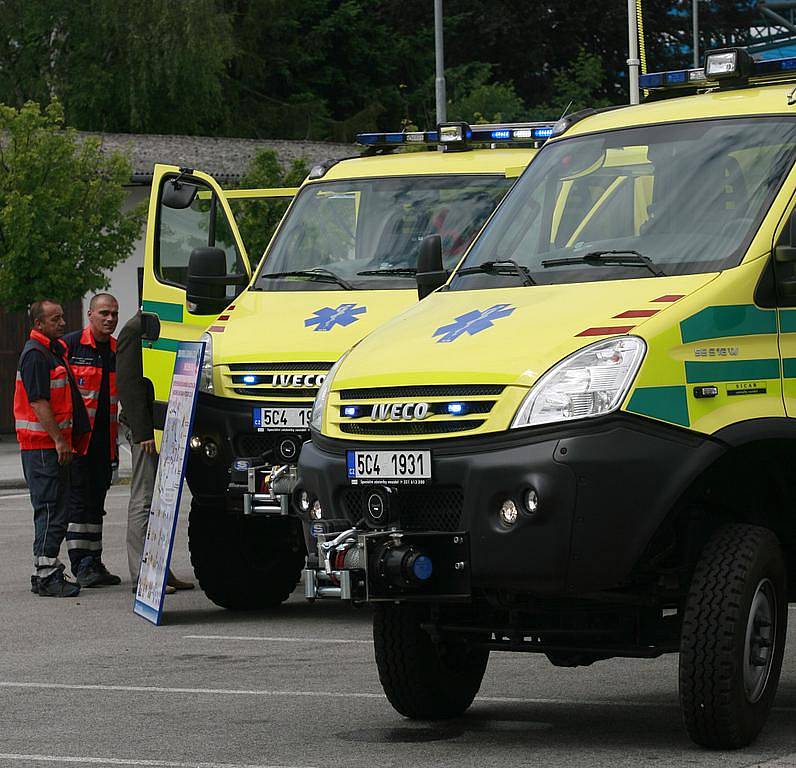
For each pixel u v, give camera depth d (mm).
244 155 110938
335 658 26953
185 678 25359
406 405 19406
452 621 20969
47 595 34938
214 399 30578
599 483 18234
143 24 127250
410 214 33688
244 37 149375
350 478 19641
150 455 34219
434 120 141500
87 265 77062
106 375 36344
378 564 18844
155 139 112125
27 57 133500
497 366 19109
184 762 19656
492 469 18516
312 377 29688
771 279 20062
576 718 21766
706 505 20078
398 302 31312
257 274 33688
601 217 21781
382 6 152500
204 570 32125
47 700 23828
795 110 21641
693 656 18812
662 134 22297
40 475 34844
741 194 20891
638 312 19297
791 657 25719
